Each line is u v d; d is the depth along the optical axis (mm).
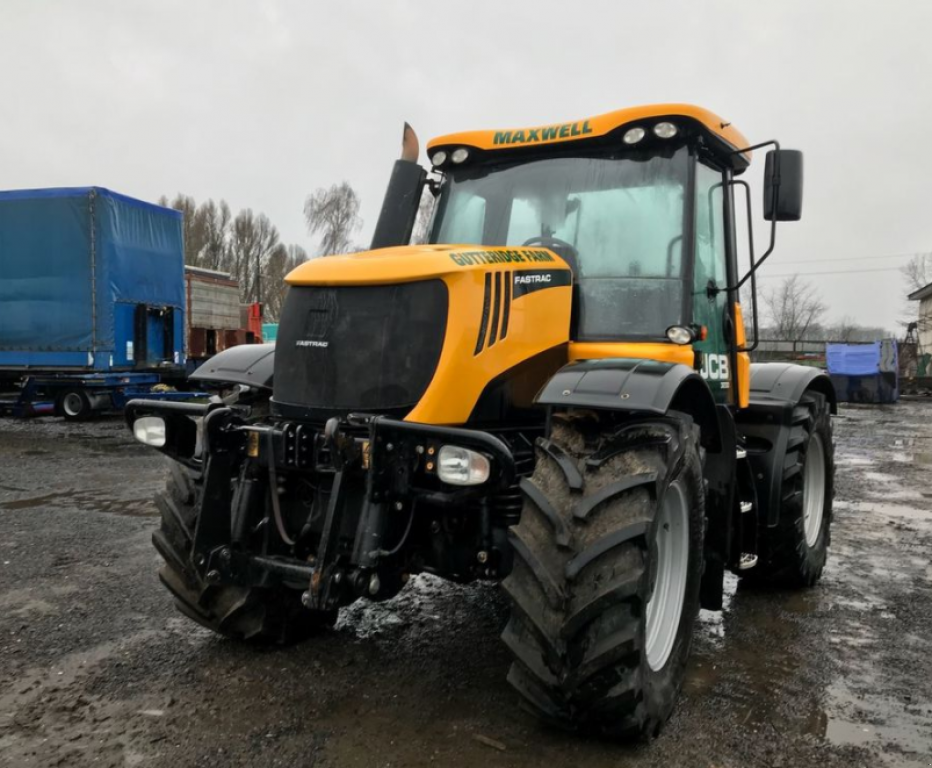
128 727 2818
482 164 4066
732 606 4379
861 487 8391
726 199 4082
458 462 2678
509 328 3094
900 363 33906
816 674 3426
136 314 13570
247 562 3119
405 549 2990
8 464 8867
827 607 4363
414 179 4090
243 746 2691
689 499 3051
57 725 2832
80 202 12672
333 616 3820
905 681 3365
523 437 3207
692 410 3283
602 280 3582
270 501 3139
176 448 3342
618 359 3098
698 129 3629
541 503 2648
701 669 3473
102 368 12914
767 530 4438
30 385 13266
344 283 3078
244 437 3143
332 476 3070
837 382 24625
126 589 4387
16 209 12938
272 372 3600
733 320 4105
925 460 10750
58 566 4836
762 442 4414
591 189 3752
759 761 2678
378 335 2979
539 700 2662
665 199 3611
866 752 2756
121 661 3398
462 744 2730
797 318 50781
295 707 2986
